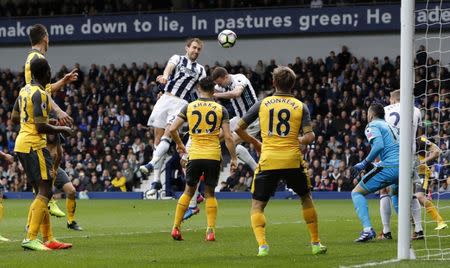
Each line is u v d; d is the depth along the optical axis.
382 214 17.22
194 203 20.73
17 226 22.09
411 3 13.25
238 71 51.06
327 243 16.23
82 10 56.91
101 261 13.09
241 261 13.06
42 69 14.75
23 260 13.22
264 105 13.56
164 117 22.38
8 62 59.44
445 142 31.42
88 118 50.59
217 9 53.44
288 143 13.42
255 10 52.84
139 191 45.44
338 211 28.80
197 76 22.25
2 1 57.72
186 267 12.32
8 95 53.62
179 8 55.50
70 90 52.66
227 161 47.00
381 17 50.72
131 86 51.75
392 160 16.38
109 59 58.34
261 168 13.53
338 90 46.88
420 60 43.81
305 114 13.45
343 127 44.47
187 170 16.84
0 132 51.16
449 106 40.81
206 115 16.55
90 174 46.66
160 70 53.28
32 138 14.73
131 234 18.78
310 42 54.50
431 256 13.84
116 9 55.81
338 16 51.47
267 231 19.38
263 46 55.34
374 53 53.06
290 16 52.28
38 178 14.80
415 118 16.78
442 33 47.75
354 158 42.25
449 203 32.16
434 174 22.12
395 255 13.86
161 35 54.56
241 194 43.19
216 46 56.12
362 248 15.13
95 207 33.34
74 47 58.84
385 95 45.34
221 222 23.05
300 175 13.58
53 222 23.45
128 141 47.97
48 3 57.38
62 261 13.09
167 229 20.67
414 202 17.14
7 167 49.00
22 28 56.62
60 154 19.02
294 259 13.28
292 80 13.56
